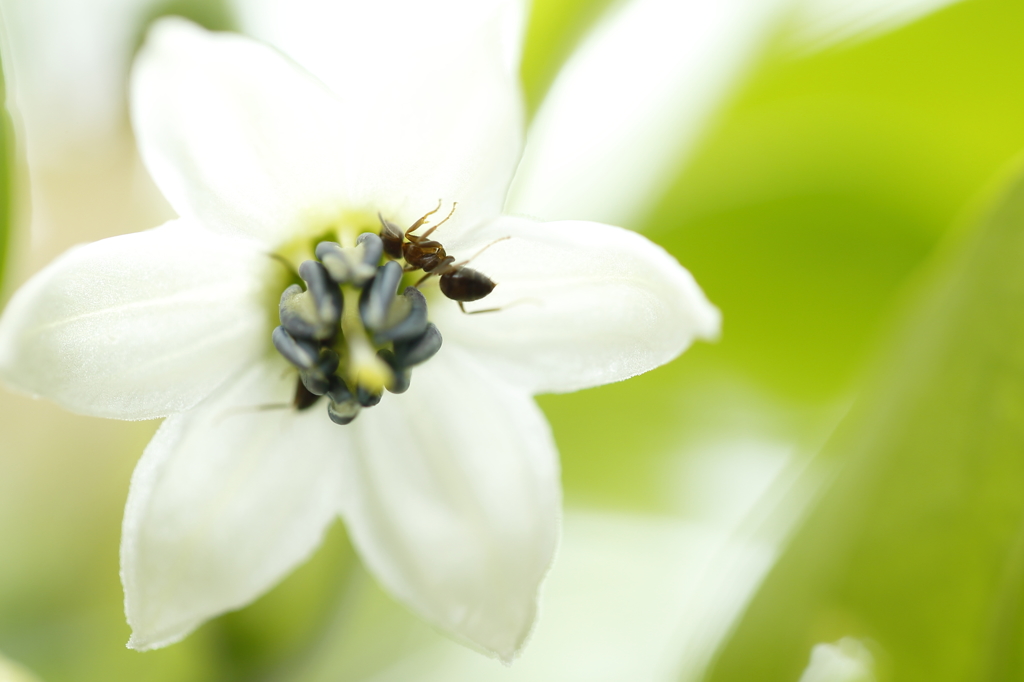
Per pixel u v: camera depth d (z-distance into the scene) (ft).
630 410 0.39
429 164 0.31
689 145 0.39
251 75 0.30
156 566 0.31
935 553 0.33
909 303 0.35
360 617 0.38
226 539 0.31
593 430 0.39
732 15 0.37
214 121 0.30
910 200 0.39
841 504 0.33
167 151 0.30
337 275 0.31
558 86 0.35
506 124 0.30
